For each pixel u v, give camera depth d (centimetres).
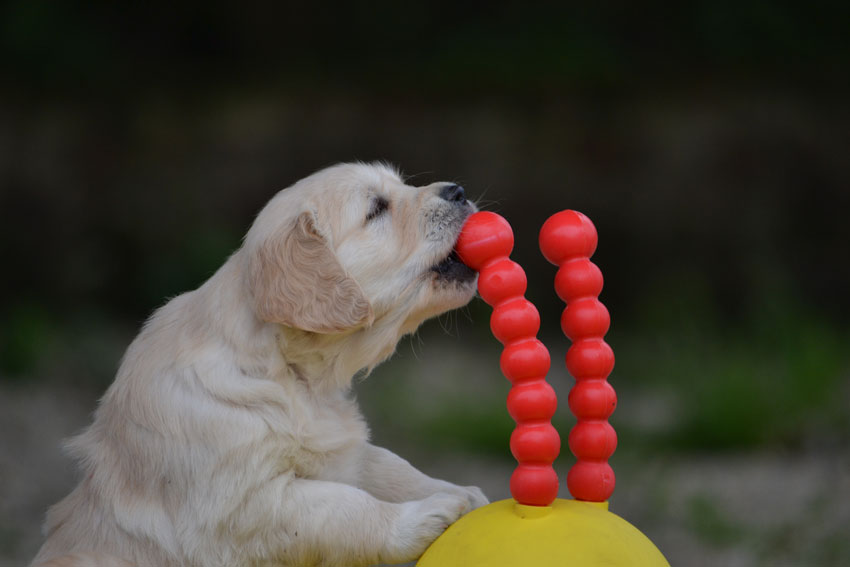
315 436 393
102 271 1390
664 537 714
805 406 974
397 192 437
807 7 1505
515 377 342
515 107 1519
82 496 403
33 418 940
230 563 368
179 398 379
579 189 1460
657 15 1529
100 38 1470
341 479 406
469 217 388
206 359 386
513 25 1564
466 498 390
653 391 1159
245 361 388
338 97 1526
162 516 375
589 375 361
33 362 1108
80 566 365
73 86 1455
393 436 1005
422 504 376
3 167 1395
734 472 873
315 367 409
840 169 1447
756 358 1121
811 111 1477
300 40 1557
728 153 1453
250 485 368
